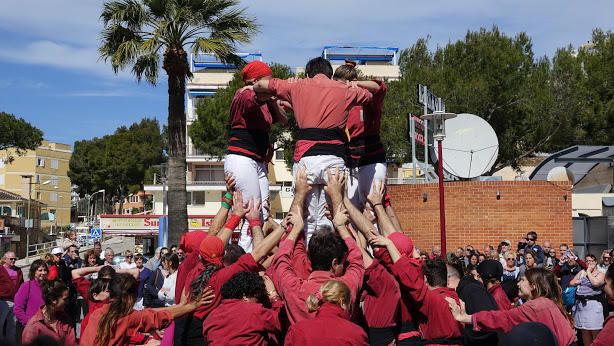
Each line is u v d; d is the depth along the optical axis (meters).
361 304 6.10
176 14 20.06
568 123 34.84
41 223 83.25
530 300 6.50
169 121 20.97
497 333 6.39
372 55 62.16
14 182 89.62
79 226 81.81
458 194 20.14
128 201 97.25
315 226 6.33
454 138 22.16
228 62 21.16
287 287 5.43
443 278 6.68
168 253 14.51
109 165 78.88
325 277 5.43
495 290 8.20
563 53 36.22
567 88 34.91
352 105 6.36
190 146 57.03
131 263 15.39
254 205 7.08
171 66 20.56
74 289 13.14
